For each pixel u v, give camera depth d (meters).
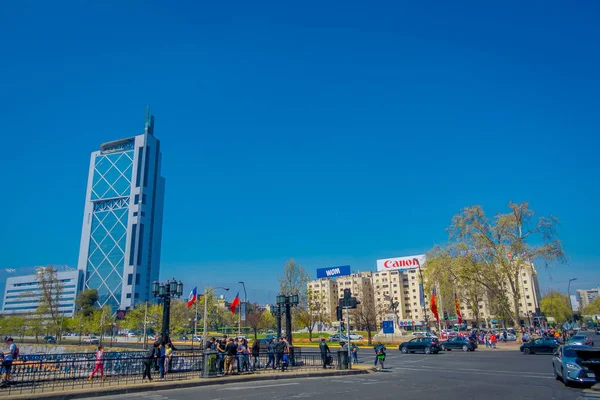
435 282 61.94
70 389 15.80
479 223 52.91
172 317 78.44
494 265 53.00
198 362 22.92
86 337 104.94
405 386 18.08
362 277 154.00
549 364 27.89
